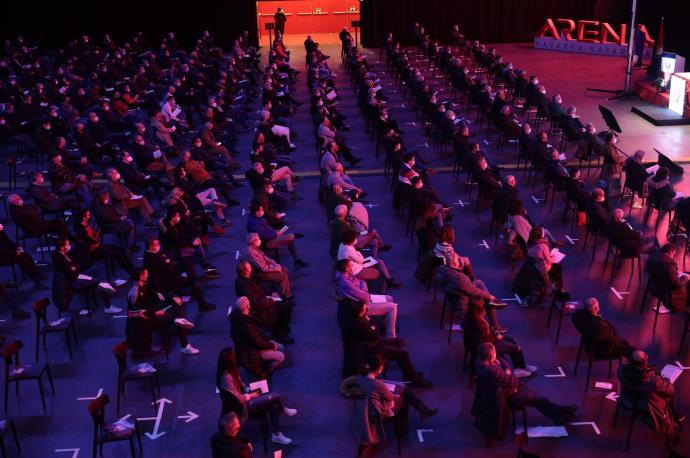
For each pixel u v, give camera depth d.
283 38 43.88
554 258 12.75
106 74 28.62
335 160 18.03
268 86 25.64
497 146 21.84
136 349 11.36
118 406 10.56
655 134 22.53
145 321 11.35
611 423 9.90
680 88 23.75
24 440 10.03
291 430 10.01
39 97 25.23
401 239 15.84
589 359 11.02
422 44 34.75
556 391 10.57
